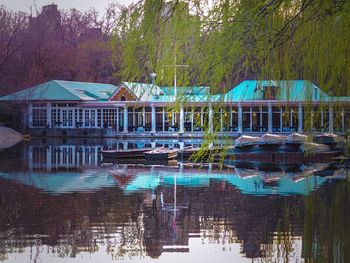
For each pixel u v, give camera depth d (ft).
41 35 371.35
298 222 76.54
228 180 120.16
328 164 156.25
